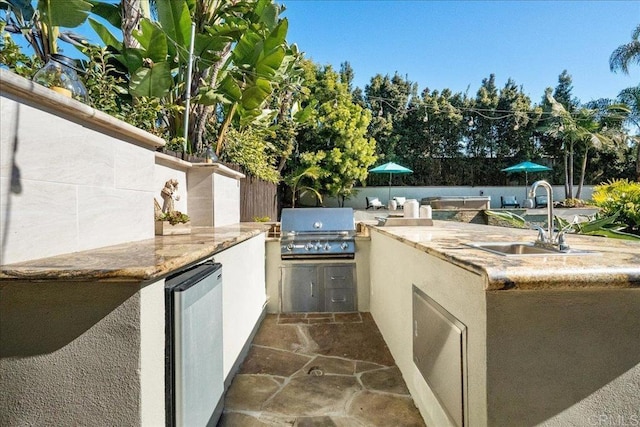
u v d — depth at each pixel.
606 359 1.24
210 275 1.84
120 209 2.03
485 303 1.27
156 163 2.99
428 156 17.45
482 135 17.42
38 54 3.32
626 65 13.80
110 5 4.61
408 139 17.42
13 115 1.29
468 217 10.29
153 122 3.55
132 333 1.20
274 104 10.15
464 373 1.47
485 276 1.16
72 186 1.61
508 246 2.05
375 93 17.91
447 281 1.70
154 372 1.30
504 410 1.24
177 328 1.43
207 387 1.78
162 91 3.81
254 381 2.67
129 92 3.72
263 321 4.15
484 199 12.22
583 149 15.85
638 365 1.25
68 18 3.06
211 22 5.33
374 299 4.18
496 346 1.25
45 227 1.43
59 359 1.20
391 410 2.27
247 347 3.25
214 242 2.05
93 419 1.20
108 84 3.02
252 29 5.08
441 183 17.34
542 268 1.18
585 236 2.45
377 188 16.23
